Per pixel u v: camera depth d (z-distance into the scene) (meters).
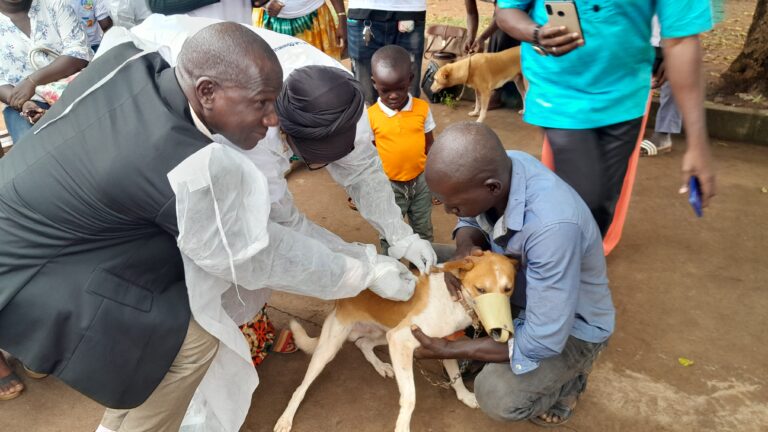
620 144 2.82
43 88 3.46
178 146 1.74
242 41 1.73
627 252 3.91
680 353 3.08
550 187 2.20
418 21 4.57
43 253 1.88
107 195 1.77
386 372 2.96
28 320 1.91
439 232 4.19
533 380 2.39
